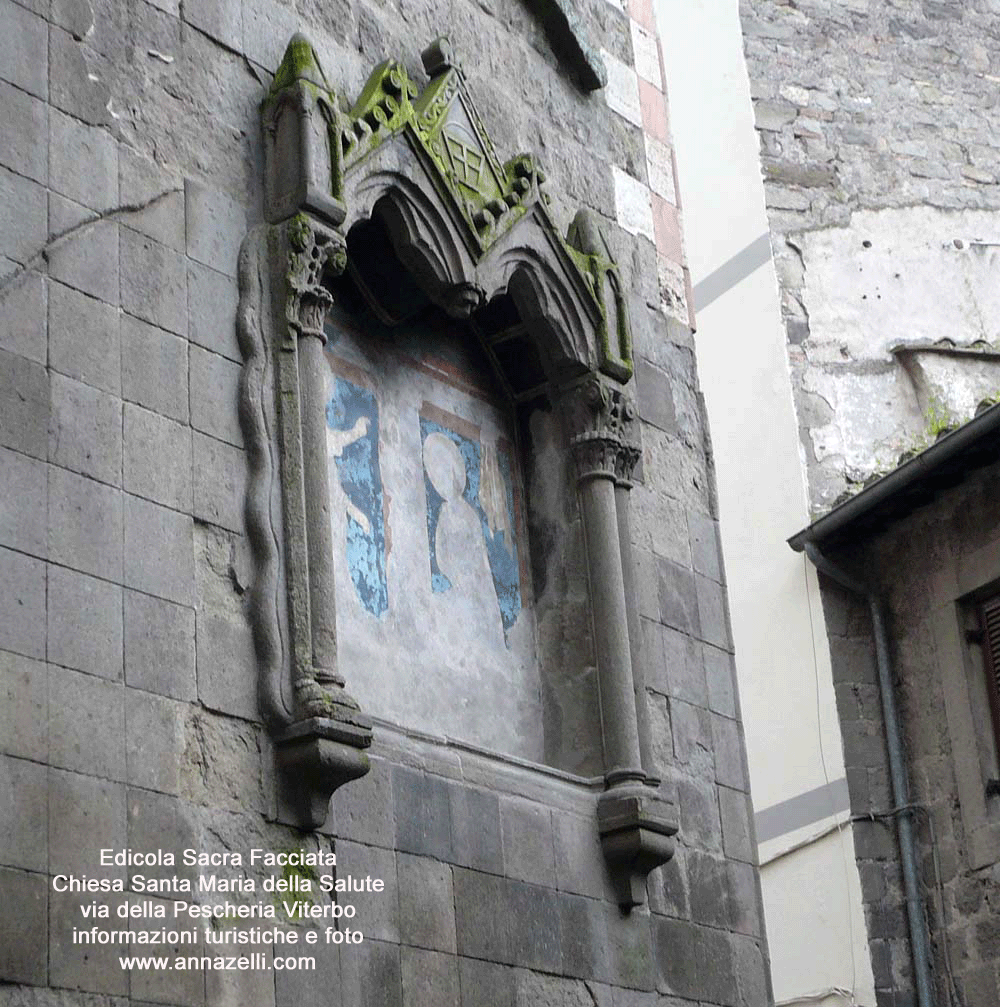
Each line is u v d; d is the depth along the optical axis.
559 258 10.13
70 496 7.35
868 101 17.53
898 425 16.41
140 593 7.48
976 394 16.66
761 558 16.20
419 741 8.64
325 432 8.34
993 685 14.55
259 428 8.14
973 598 14.80
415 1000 8.03
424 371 9.85
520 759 9.16
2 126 7.63
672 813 9.61
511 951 8.62
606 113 11.48
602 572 9.86
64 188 7.79
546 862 9.02
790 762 15.65
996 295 17.11
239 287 8.39
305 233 8.49
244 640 7.84
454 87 9.88
